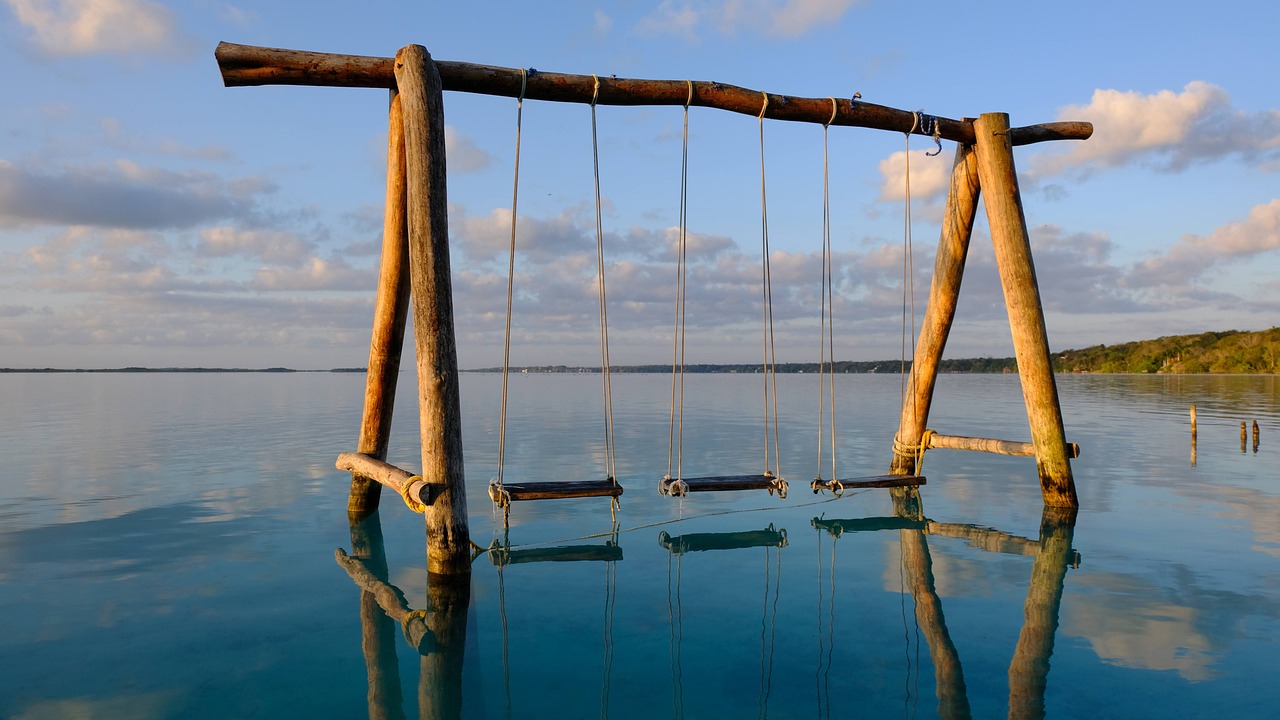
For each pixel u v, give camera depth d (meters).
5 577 5.48
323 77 5.68
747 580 5.45
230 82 5.59
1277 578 5.31
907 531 6.99
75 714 3.38
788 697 3.53
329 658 4.05
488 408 25.66
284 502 8.32
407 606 4.90
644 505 8.34
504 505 6.11
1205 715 3.30
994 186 7.62
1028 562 5.82
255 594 5.14
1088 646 4.09
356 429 17.31
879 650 4.09
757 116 6.99
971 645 4.14
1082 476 9.89
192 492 8.91
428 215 5.32
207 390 46.50
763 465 11.20
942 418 20.11
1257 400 28.56
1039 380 7.64
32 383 67.44
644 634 4.37
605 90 6.27
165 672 3.85
